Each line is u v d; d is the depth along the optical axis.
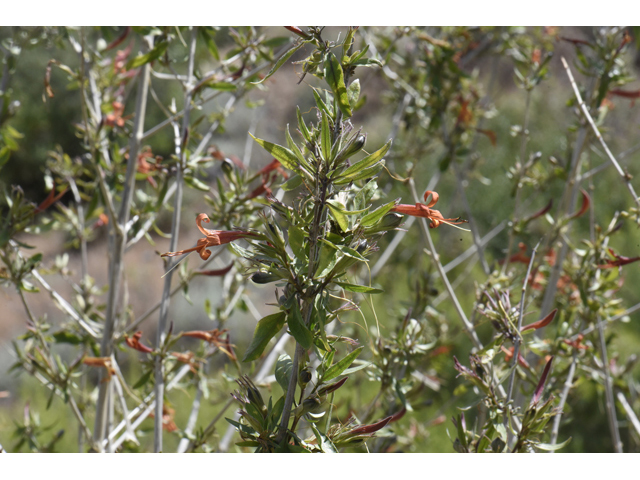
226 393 1.05
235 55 0.94
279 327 0.60
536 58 1.10
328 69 0.59
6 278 0.80
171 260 0.79
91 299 1.02
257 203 0.85
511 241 0.96
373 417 1.02
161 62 0.85
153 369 0.80
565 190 0.90
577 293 0.96
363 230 0.59
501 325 0.69
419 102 1.16
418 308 1.03
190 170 0.84
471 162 1.28
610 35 0.87
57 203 1.05
